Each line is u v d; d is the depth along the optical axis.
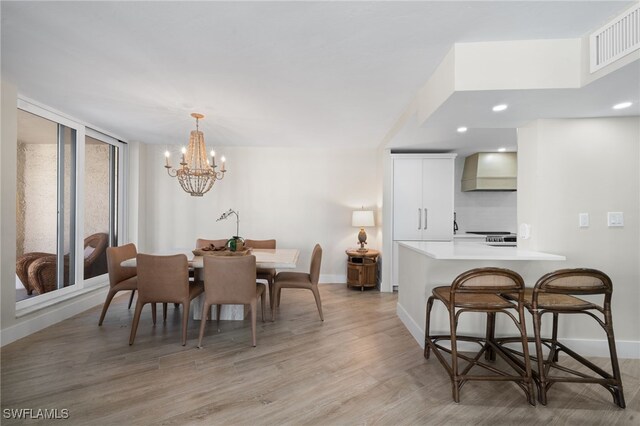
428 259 2.52
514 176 4.79
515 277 1.85
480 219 5.32
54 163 3.23
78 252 3.51
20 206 2.84
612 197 2.41
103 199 4.13
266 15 1.65
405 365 2.27
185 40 1.90
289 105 3.03
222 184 4.95
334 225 4.98
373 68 2.26
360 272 4.44
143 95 2.78
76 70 2.30
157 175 4.87
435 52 2.04
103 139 4.07
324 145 4.81
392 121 3.58
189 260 3.00
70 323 3.06
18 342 2.59
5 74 2.37
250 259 2.57
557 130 2.45
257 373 2.14
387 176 4.51
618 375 1.79
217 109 3.15
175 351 2.46
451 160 4.54
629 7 1.56
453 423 1.64
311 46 1.96
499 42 1.91
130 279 3.18
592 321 2.42
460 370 2.21
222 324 3.09
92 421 1.62
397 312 3.42
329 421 1.65
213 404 1.78
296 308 3.64
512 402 1.82
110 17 1.67
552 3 1.55
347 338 2.77
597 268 2.41
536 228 2.47
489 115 2.39
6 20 1.69
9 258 2.56
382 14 1.64
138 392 1.89
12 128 2.56
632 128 2.40
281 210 4.98
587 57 1.82
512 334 2.46
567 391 1.94
